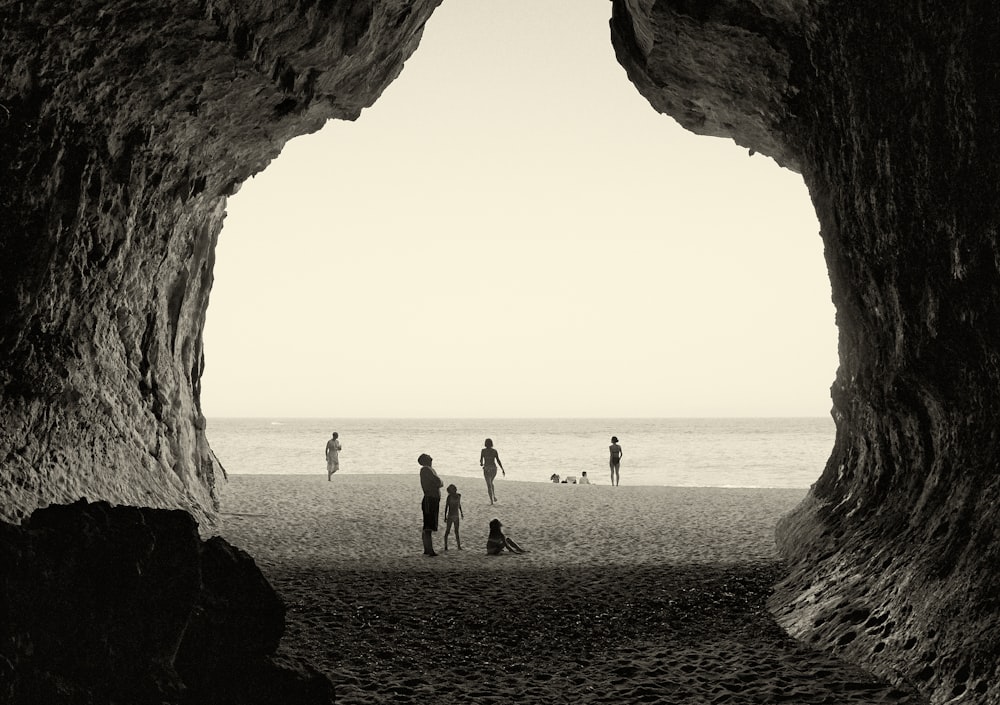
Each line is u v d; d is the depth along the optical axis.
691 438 102.06
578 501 24.11
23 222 9.20
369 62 14.34
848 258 10.79
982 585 6.51
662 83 14.33
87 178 10.28
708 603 10.27
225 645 4.29
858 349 11.32
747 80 12.61
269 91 12.72
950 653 6.37
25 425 9.96
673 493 26.83
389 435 115.25
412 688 7.00
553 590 11.04
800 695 6.64
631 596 10.65
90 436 11.70
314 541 15.30
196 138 13.10
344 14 12.30
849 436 13.12
